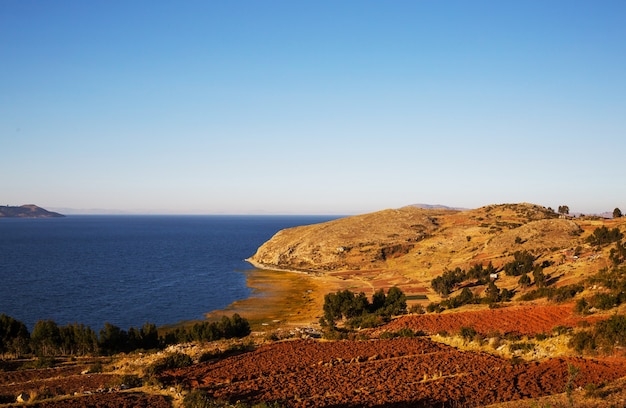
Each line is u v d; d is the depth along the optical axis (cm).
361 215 17938
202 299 8725
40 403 2323
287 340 4259
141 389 2606
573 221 11806
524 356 3159
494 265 9400
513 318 4591
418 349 3512
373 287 9600
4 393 2664
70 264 13588
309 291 9600
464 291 6606
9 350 4522
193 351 3803
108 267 13038
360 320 5459
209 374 2958
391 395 2359
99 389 2602
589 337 3034
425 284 9325
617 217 12631
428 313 5962
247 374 2927
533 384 2375
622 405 1777
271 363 3222
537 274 6969
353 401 2297
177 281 10812
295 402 2333
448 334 4006
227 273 12300
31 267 12775
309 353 3519
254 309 7844
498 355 3288
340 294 6309
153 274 11838
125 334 4838
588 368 2586
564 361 2800
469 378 2608
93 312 7562
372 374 2819
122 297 8781
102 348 4612
